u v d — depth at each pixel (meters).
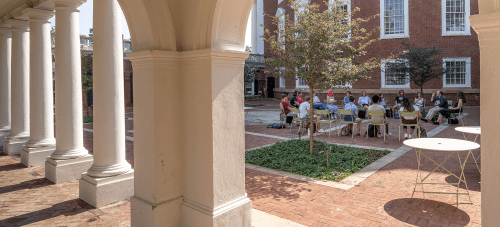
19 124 8.28
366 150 8.09
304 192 5.05
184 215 3.69
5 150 8.32
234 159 3.65
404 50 19.58
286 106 12.47
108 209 4.46
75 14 5.76
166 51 3.49
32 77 6.98
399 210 4.23
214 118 3.39
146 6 3.30
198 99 3.50
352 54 7.27
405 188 5.12
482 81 1.94
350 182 5.51
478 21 1.91
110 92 4.66
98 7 4.55
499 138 1.88
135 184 3.79
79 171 5.96
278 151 7.98
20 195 5.07
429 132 10.71
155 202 3.54
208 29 3.33
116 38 4.69
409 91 21.16
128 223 4.01
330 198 4.75
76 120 5.95
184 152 3.72
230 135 3.59
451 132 10.61
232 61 3.54
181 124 3.73
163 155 3.58
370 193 4.93
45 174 6.01
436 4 20.58
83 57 17.67
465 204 4.40
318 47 6.99
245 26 3.65
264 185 5.47
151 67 3.47
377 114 9.73
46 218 4.17
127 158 7.87
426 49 18.00
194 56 3.45
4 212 4.37
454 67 19.75
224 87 3.49
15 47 7.89
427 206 4.36
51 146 7.28
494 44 1.87
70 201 4.79
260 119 15.76
